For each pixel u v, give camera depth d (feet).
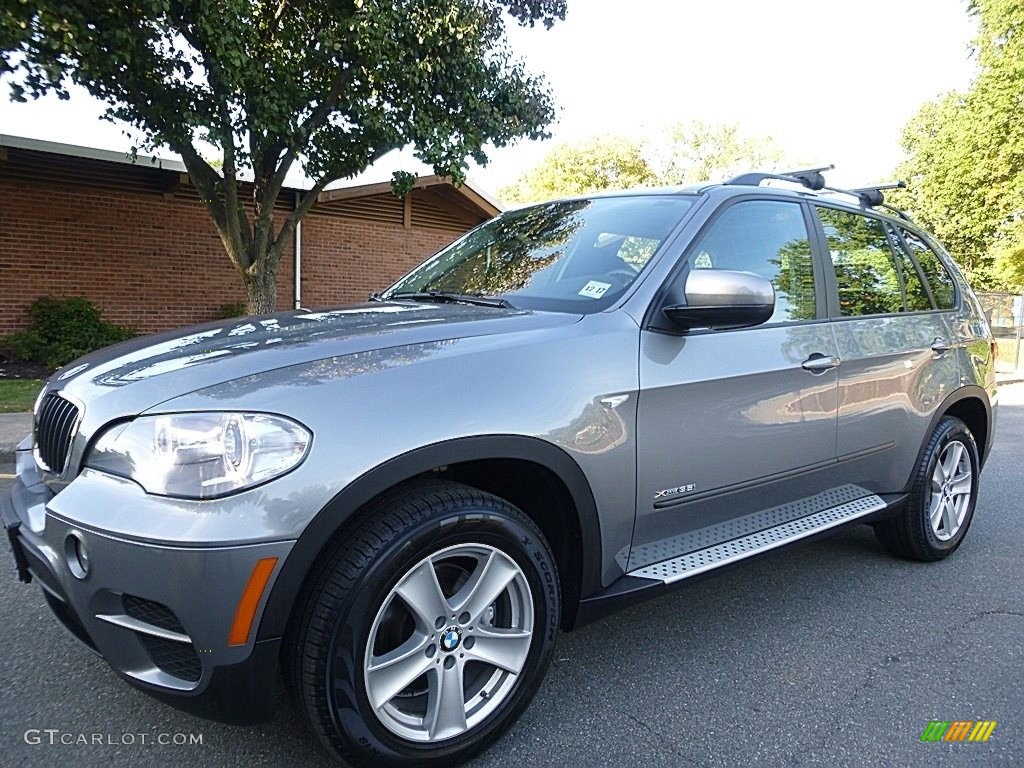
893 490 12.85
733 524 10.07
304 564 6.25
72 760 7.43
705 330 9.42
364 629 6.54
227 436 6.21
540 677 7.92
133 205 41.73
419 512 6.82
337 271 49.98
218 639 6.11
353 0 29.63
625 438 8.35
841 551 14.56
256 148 31.63
